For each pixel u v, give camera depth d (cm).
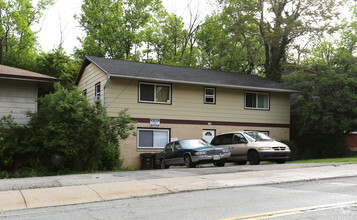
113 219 711
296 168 1507
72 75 3120
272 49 3503
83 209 830
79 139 1596
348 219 661
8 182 1155
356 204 791
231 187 1098
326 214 702
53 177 1295
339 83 2492
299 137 2836
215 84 2362
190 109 2362
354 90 2508
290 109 2798
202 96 2416
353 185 1084
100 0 3938
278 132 2661
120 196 971
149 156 2117
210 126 2420
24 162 1591
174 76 2339
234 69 3984
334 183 1141
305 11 3116
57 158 1595
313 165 1619
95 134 1627
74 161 1641
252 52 3594
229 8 3428
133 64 2477
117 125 1695
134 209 808
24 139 1575
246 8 3256
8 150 1559
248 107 2577
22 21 3688
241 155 1881
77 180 1202
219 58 3925
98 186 1089
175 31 4153
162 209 796
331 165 1620
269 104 2647
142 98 2228
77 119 1598
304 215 696
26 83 1777
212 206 810
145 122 2214
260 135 1939
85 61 2539
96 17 3888
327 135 2652
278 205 797
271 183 1160
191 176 1289
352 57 2714
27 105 1767
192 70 2684
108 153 1769
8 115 1705
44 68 2930
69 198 947
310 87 2570
